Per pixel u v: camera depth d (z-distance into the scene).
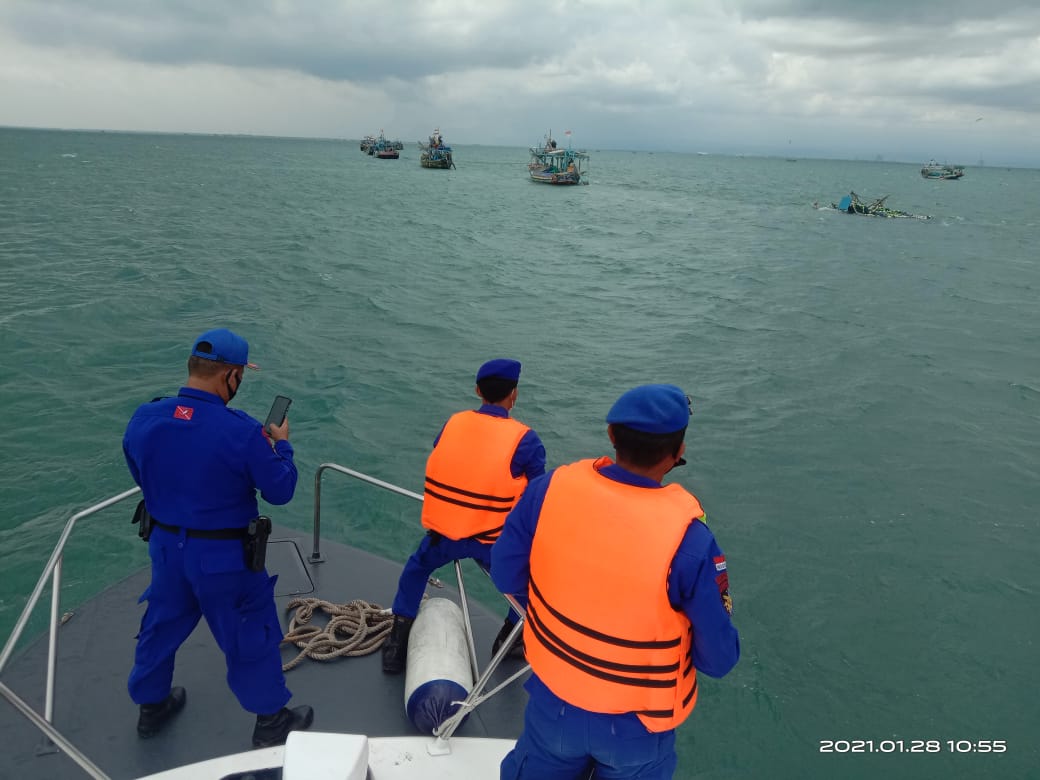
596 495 1.89
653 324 19.14
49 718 2.69
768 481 9.59
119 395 11.13
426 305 19.84
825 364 15.66
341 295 20.23
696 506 1.88
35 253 24.64
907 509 8.99
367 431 10.53
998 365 16.19
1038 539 8.43
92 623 3.59
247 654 2.70
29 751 2.82
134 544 7.19
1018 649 6.48
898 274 30.27
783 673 6.00
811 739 5.32
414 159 179.75
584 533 1.87
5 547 7.07
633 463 1.89
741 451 10.56
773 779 4.94
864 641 6.48
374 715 3.06
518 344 16.22
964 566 7.77
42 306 16.09
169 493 2.59
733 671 5.96
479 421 3.04
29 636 5.86
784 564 7.64
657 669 1.85
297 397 11.70
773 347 17.05
